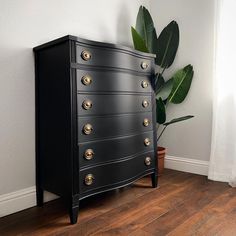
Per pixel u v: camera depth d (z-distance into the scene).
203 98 2.36
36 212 1.64
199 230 1.38
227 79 2.13
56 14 1.85
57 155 1.57
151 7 2.70
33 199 1.73
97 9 2.17
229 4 2.09
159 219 1.51
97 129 1.57
